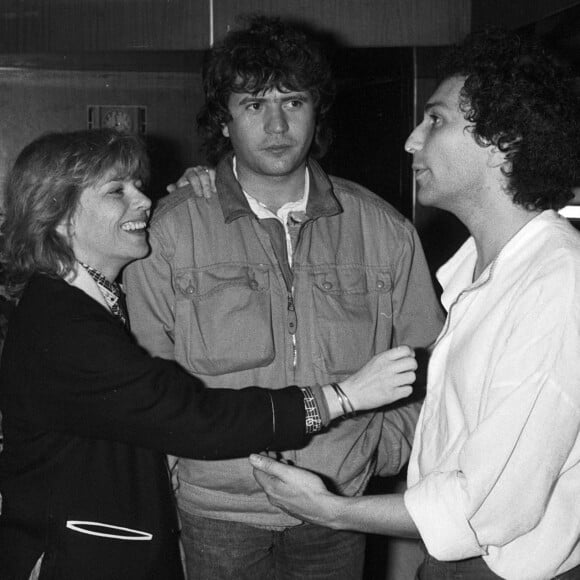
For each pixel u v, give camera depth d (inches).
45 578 56.5
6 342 59.2
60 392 56.4
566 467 50.3
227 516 68.3
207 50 99.1
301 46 66.3
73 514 56.9
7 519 58.6
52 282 58.6
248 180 70.1
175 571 60.8
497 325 51.7
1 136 112.1
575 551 51.8
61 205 58.5
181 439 56.5
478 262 59.1
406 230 72.7
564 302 48.3
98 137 60.4
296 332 68.4
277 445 58.6
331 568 70.6
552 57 55.4
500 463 47.9
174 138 115.6
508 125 52.7
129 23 98.2
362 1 99.7
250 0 98.8
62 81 112.4
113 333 57.2
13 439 58.9
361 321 69.6
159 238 68.0
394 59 104.9
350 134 116.1
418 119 103.0
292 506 56.2
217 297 67.6
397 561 100.1
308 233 70.0
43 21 97.7
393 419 74.7
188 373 68.4
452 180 56.2
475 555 50.8
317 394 59.2
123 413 56.1
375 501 53.1
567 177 54.5
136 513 58.4
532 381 47.6
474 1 100.0
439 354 56.5
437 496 50.2
